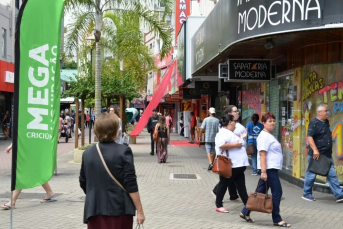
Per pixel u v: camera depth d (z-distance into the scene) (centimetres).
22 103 712
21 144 709
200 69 1656
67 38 1806
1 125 3108
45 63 726
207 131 1487
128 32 3092
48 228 750
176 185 1180
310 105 1116
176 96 3319
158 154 1708
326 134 943
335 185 963
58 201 970
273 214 781
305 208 912
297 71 1162
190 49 1956
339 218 835
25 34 714
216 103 2505
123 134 1455
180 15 3052
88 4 1670
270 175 776
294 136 1184
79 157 1639
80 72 2409
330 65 1049
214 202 973
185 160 1811
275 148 776
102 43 3122
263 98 1507
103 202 461
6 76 2977
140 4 1817
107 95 2169
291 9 886
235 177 863
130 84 2225
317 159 942
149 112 1983
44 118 722
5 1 3150
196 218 833
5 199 990
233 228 764
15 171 704
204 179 1287
